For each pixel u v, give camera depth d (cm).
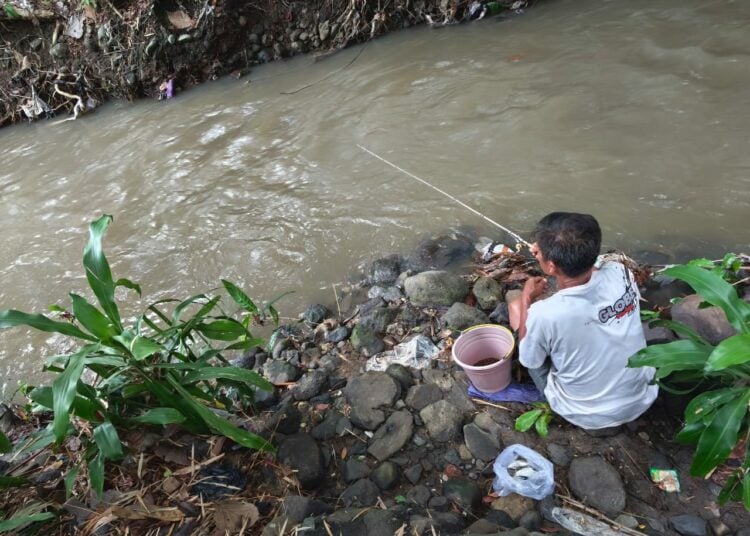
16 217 547
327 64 728
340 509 226
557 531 216
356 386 288
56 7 786
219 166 550
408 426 262
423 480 243
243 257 429
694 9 597
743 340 186
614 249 352
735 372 215
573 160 434
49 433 250
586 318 221
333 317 360
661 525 213
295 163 525
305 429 277
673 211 370
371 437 266
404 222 421
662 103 467
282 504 228
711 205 367
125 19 756
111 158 620
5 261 484
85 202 546
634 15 621
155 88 770
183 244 457
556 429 254
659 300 307
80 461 236
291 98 654
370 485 239
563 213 223
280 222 453
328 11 757
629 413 238
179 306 268
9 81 789
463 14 736
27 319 223
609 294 224
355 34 752
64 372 212
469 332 278
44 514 209
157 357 256
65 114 789
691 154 409
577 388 236
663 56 530
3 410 326
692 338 231
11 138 751
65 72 787
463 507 226
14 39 795
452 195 433
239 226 461
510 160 452
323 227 437
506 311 317
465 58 635
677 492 223
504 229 378
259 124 612
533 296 272
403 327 330
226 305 389
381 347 320
